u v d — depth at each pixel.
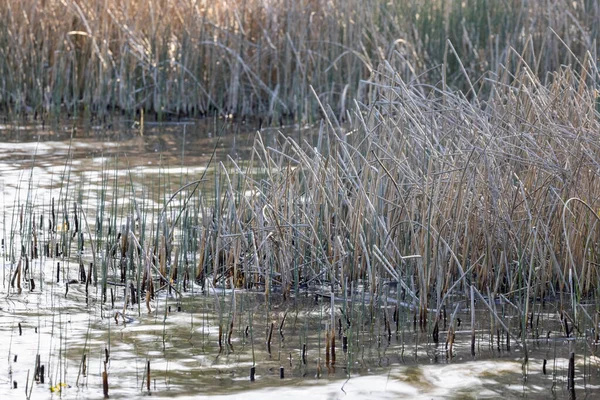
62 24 22.84
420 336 8.57
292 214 10.42
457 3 22.84
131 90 22.70
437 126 10.70
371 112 10.86
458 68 22.02
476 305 9.54
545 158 9.91
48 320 8.69
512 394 7.16
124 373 7.45
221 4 23.83
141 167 15.98
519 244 9.46
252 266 10.35
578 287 8.85
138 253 9.91
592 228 9.66
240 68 23.19
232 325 8.41
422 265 9.15
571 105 10.34
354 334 8.60
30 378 7.26
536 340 8.46
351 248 10.13
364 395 7.09
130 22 23.12
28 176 14.79
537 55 21.41
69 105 22.64
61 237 11.01
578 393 7.18
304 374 7.53
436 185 10.02
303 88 21.47
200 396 7.01
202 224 10.63
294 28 22.81
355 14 22.50
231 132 20.30
